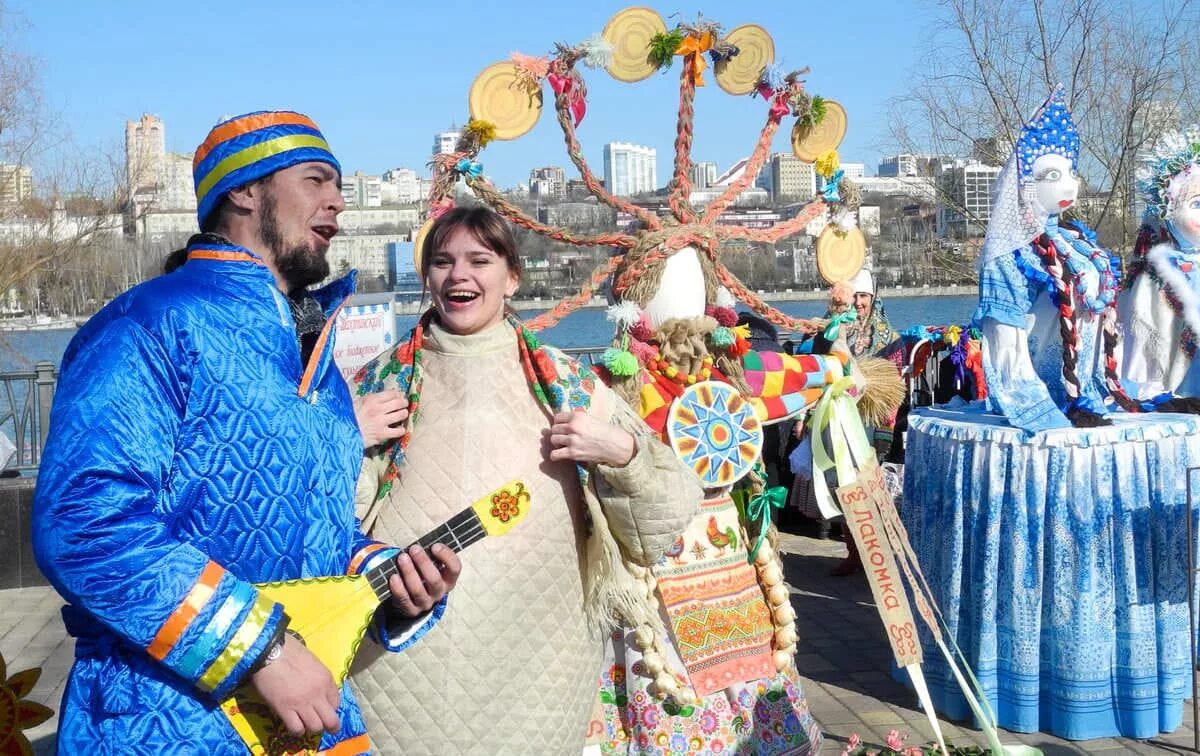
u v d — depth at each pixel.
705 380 3.92
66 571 1.83
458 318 2.79
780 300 5.81
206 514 1.98
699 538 3.78
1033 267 4.72
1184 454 4.62
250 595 1.92
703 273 4.07
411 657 2.61
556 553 2.71
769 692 3.83
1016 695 4.60
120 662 1.95
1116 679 4.56
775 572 3.89
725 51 4.43
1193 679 4.45
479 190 4.16
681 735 3.67
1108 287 4.99
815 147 4.64
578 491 2.79
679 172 4.22
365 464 2.81
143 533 1.86
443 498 2.71
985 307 4.74
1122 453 4.51
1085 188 13.95
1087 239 5.13
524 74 4.17
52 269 15.68
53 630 6.50
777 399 4.06
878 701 5.09
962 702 4.76
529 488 2.71
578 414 2.64
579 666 2.76
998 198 4.77
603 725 3.72
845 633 6.19
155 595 1.84
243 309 2.08
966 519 4.66
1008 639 4.61
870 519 3.97
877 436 7.25
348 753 2.18
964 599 4.70
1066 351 4.72
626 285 4.04
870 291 7.75
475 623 2.61
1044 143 4.70
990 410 5.00
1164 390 5.79
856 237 4.68
